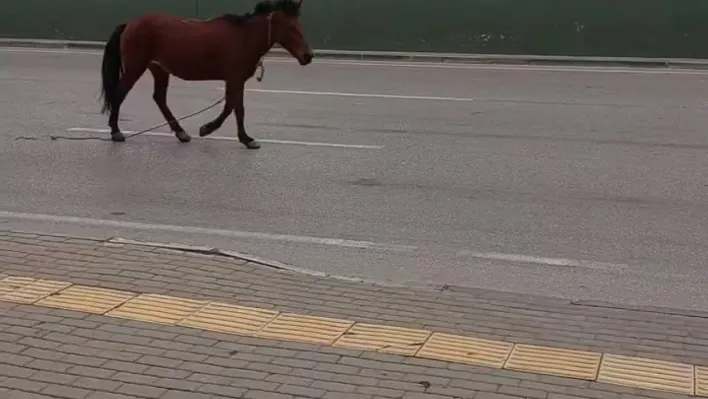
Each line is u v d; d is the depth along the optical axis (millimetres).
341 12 20094
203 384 3998
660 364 4316
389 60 19312
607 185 8375
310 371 4152
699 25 18078
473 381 4070
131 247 6078
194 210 7523
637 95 13906
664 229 6996
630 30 18438
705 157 9531
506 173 8852
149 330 4602
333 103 13211
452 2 19375
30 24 22609
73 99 13539
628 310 5148
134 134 10875
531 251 6457
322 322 4777
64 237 6316
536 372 4188
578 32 18719
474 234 6867
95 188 8266
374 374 4125
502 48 19203
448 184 8406
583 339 4633
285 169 9023
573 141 10383
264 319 4801
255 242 6637
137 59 10086
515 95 13992
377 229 6988
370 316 4891
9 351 4301
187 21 10031
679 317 5039
